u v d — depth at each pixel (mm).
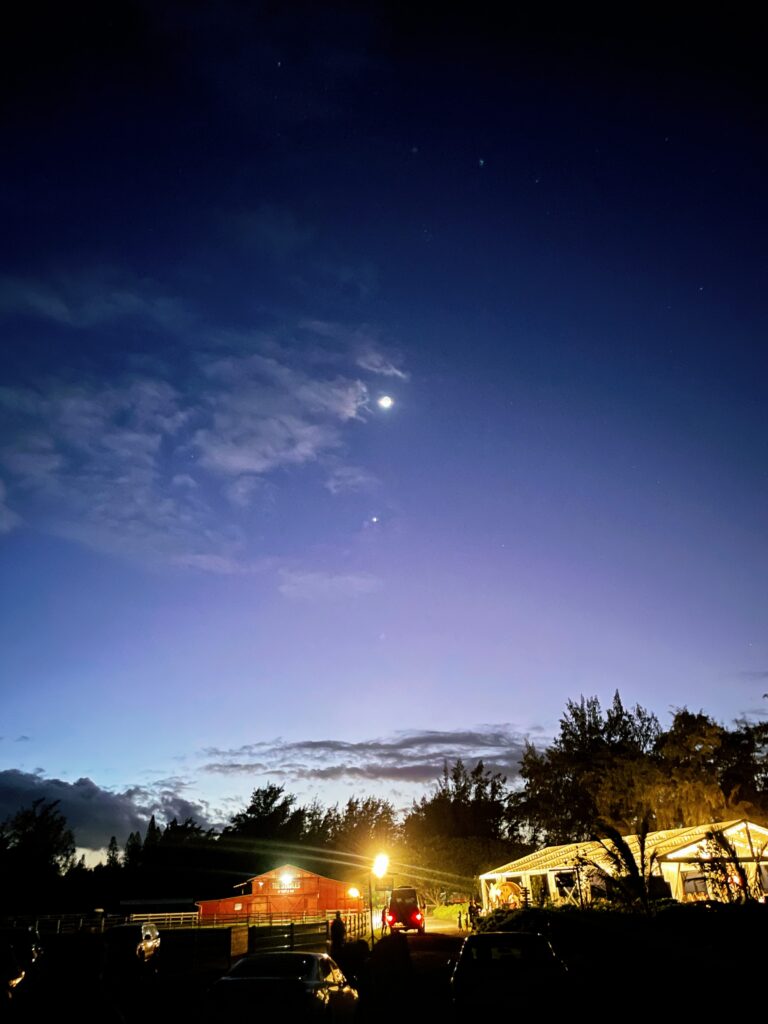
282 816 94562
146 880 70750
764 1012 11969
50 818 70062
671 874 28906
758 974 13297
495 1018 11008
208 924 47906
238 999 9875
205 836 88125
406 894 37562
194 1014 15148
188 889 67938
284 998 9844
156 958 21328
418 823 85875
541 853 42406
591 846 35281
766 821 48781
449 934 36125
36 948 17391
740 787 52344
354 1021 11836
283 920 45531
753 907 17312
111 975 18469
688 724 54188
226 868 78250
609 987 14695
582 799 62375
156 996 17719
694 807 49969
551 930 22438
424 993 16906
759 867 27031
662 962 14977
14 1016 14781
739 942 15180
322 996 10219
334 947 20469
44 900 60812
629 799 52906
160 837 89188
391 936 18219
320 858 90062
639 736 64562
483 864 69312
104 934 19406
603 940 18609
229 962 24562
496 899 40125
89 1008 15406
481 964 11852
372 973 17797
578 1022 11578
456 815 84188
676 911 19188
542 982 11344
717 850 25891
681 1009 12820
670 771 53344
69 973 15875
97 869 73000
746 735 54000
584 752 64625
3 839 66375
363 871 69125
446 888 68562
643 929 18219
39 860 65875
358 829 98250
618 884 23656
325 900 53625
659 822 51750
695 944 15891
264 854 81875
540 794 65562
